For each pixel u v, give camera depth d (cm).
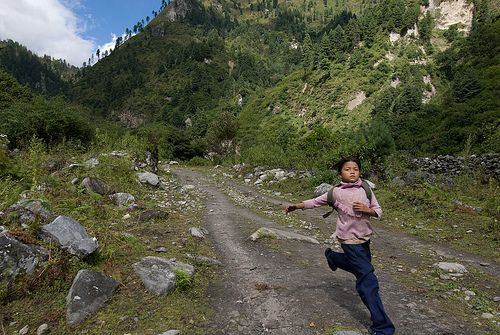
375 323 236
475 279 381
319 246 538
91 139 1452
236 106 14138
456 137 3812
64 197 600
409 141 4641
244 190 1378
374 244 566
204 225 676
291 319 270
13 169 645
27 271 281
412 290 342
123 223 556
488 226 623
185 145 4022
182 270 329
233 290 335
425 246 549
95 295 275
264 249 501
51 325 239
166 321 257
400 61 10600
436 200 856
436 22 12456
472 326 258
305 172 1418
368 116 8850
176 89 17950
